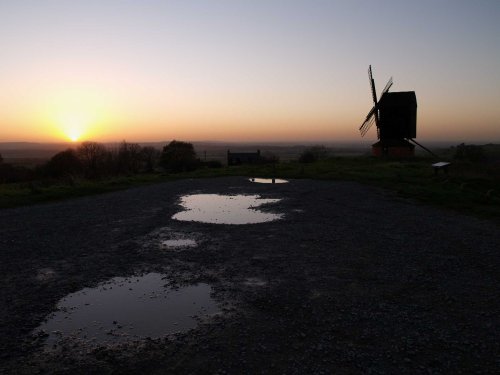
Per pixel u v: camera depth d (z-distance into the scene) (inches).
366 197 805.9
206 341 242.4
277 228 539.2
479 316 271.3
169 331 256.1
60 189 909.8
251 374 208.2
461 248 434.3
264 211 668.7
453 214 629.9
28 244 462.9
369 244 453.7
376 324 260.7
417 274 353.7
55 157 2260.1
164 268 376.5
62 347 237.5
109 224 570.3
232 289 323.6
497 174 1074.7
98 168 2142.0
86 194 897.5
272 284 333.4
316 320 267.1
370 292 314.2
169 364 218.7
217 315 277.7
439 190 850.8
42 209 700.7
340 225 553.9
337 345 235.1
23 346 238.4
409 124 1720.0
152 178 1247.5
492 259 394.0
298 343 238.1
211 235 503.5
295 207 700.7
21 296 312.7
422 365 214.7
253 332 252.4
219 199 812.0
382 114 1742.1
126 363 220.2
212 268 375.6
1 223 581.6
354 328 255.4
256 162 2493.8
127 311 285.4
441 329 253.4
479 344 235.1
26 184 1216.8
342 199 783.7
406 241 465.4
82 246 453.7
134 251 432.5
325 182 1078.4
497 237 480.4
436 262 386.6
